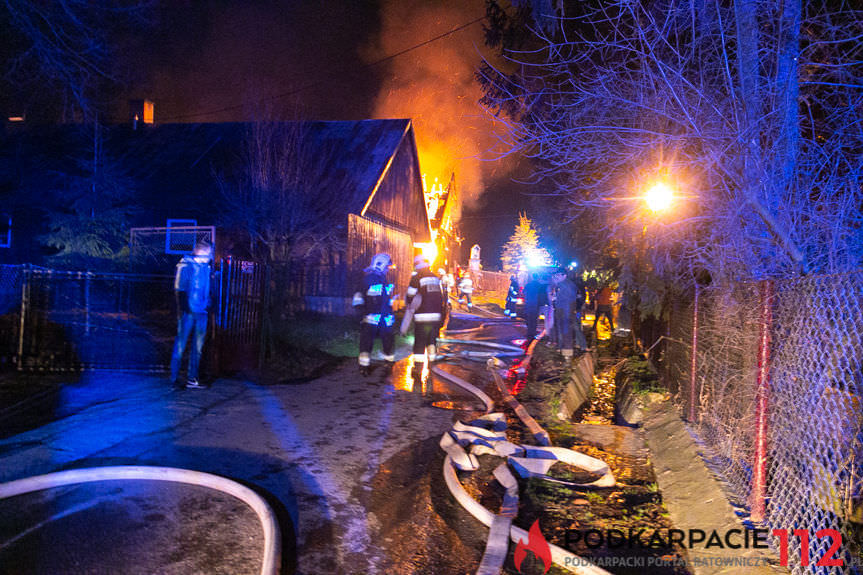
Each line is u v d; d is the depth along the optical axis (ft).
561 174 27.48
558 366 32.01
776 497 10.89
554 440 18.70
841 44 15.97
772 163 14.26
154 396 19.88
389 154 58.54
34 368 22.70
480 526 11.73
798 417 10.50
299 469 14.03
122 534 10.14
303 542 10.49
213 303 23.49
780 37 14.40
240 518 11.03
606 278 42.83
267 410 19.24
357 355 33.01
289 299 48.67
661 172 17.25
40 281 26.48
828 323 9.60
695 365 18.25
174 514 11.04
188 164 57.36
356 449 15.87
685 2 14.83
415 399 22.45
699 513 12.28
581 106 18.30
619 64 16.03
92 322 31.30
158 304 41.34
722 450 14.52
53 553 9.34
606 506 13.34
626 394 26.86
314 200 52.11
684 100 14.80
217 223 52.47
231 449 15.06
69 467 13.19
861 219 13.43
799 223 14.26
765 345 11.31
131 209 49.37
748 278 14.73
